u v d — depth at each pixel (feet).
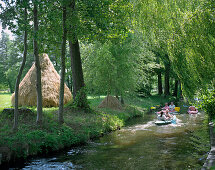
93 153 24.94
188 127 38.11
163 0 27.27
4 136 23.63
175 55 24.38
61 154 24.75
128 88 57.93
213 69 22.47
